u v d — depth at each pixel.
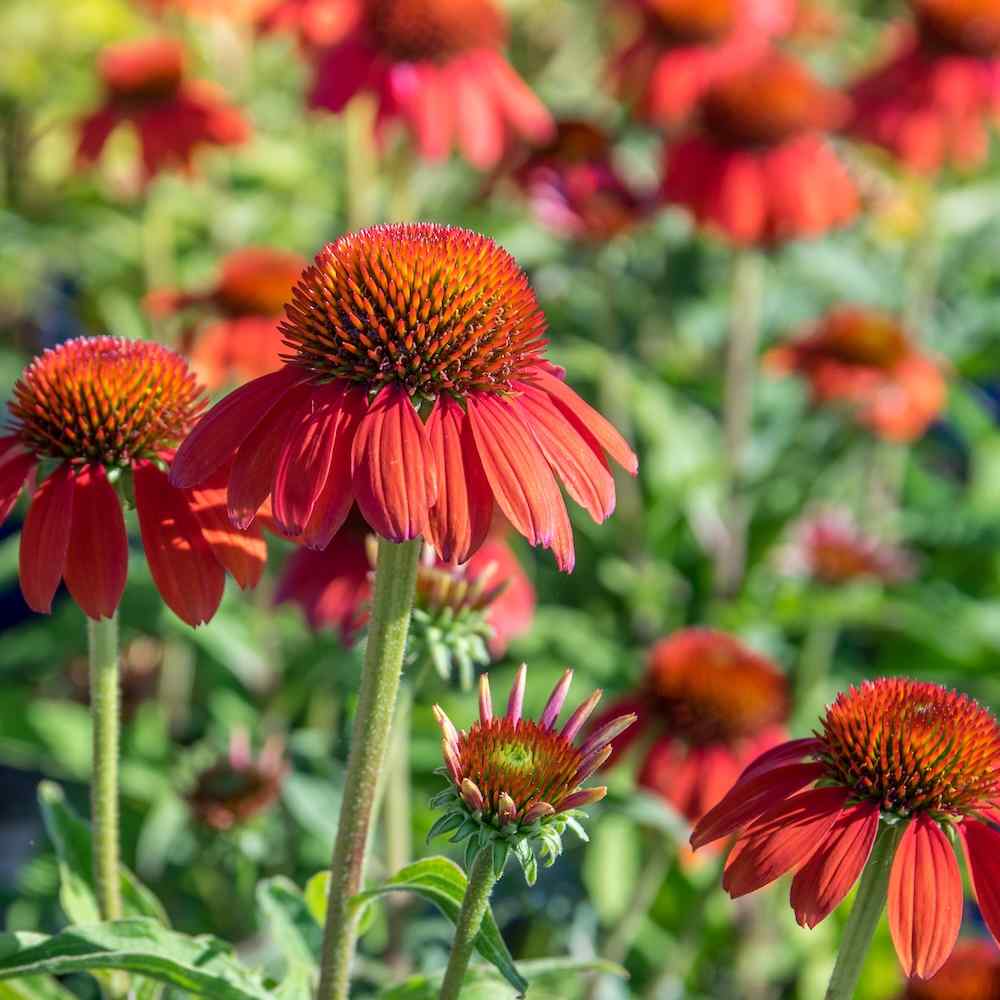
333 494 2.59
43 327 9.86
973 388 9.84
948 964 4.11
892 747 2.90
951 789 2.89
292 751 5.35
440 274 2.78
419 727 6.12
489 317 2.80
